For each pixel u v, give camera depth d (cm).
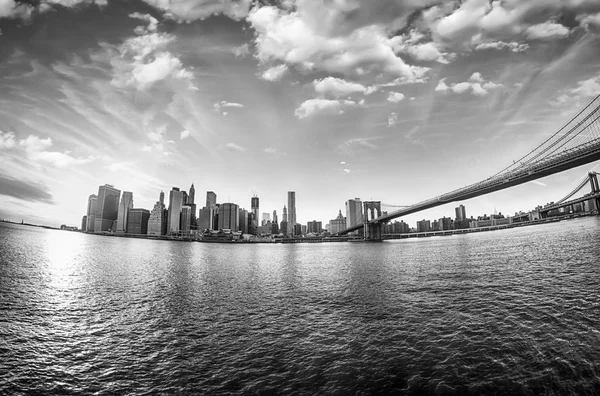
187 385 1675
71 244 15200
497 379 1549
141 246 18438
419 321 2494
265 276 5703
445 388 1506
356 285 4344
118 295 3956
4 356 2058
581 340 1878
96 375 1809
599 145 7081
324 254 12062
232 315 2966
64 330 2577
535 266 4428
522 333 2066
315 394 1534
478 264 5375
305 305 3284
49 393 1630
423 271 5222
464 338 2072
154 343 2273
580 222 13112
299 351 2050
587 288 2928
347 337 2256
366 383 1606
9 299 3572
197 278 5512
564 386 1448
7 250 9100
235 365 1888
